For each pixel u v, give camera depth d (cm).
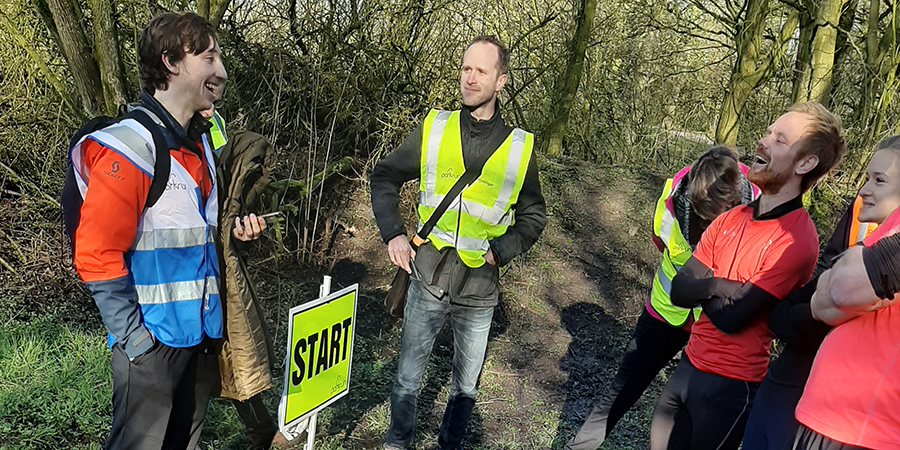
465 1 690
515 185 319
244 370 268
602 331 550
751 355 268
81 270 216
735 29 865
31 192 550
